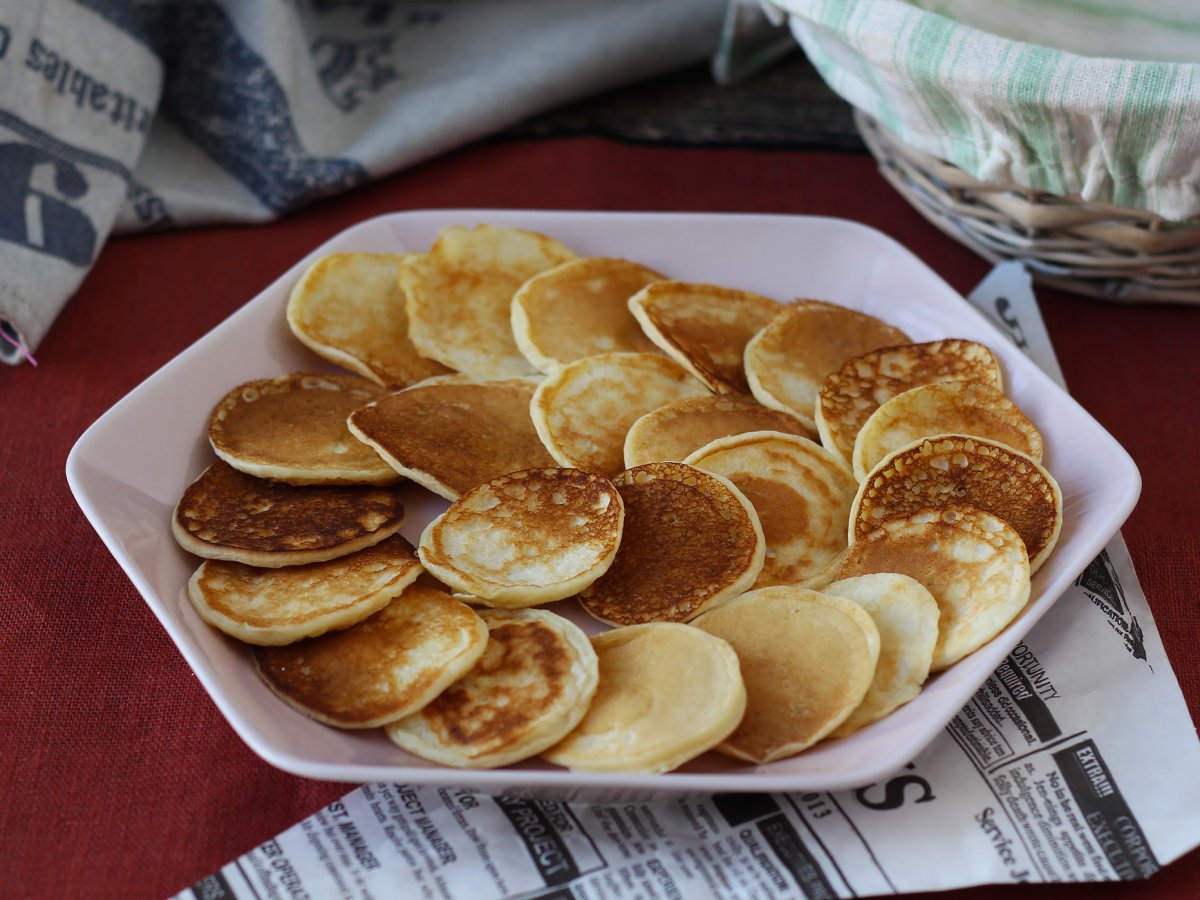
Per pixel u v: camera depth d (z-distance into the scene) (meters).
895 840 0.44
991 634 0.46
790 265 0.62
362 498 0.52
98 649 0.50
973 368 0.55
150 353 0.63
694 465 0.51
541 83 0.74
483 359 0.57
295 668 0.46
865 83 0.60
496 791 0.43
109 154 0.66
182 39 0.70
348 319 0.58
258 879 0.43
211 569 0.49
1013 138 0.56
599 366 0.55
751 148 0.74
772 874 0.44
